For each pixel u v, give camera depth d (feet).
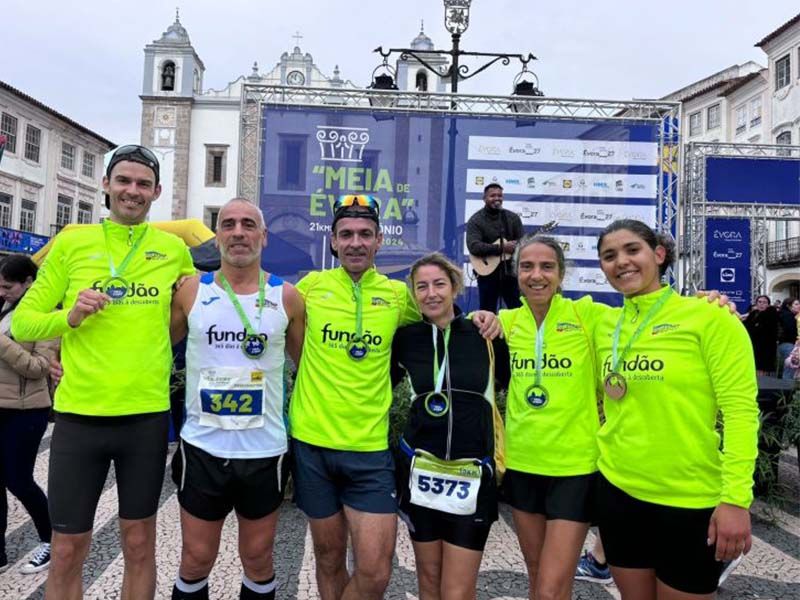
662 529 6.68
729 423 6.45
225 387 7.94
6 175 89.81
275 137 26.99
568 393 7.72
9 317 10.77
